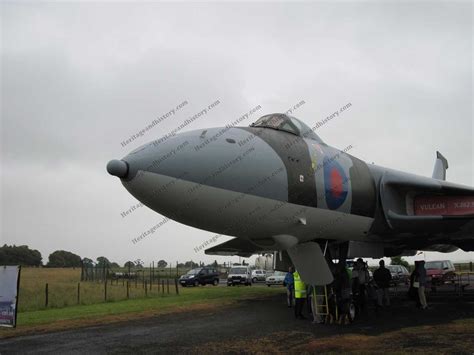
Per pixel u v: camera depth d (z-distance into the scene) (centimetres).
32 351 778
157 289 2284
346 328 916
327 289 1004
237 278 2875
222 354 704
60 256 10581
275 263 1217
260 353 700
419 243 1337
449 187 1091
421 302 1222
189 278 2764
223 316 1158
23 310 1412
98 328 1021
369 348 712
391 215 1031
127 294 1788
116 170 627
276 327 952
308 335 845
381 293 1249
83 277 3425
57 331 993
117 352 747
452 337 789
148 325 1042
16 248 9788
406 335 816
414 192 1124
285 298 1634
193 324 1034
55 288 2303
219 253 1662
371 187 1009
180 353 721
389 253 1422
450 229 1122
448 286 2216
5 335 952
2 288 1046
